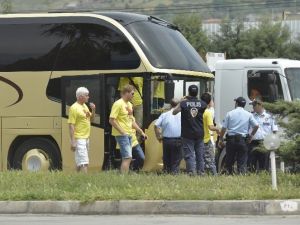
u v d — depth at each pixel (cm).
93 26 3172
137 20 3194
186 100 2844
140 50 3078
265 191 2181
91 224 1950
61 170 3086
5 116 3225
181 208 2122
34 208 2200
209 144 3162
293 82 3222
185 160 2848
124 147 2781
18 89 3219
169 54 3181
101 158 3111
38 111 3188
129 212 2147
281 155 2486
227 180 2473
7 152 3216
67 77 3166
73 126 2802
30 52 3231
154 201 2144
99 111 3122
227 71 3350
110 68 3114
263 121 3056
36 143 3203
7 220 2064
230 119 2978
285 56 11906
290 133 2483
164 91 3058
